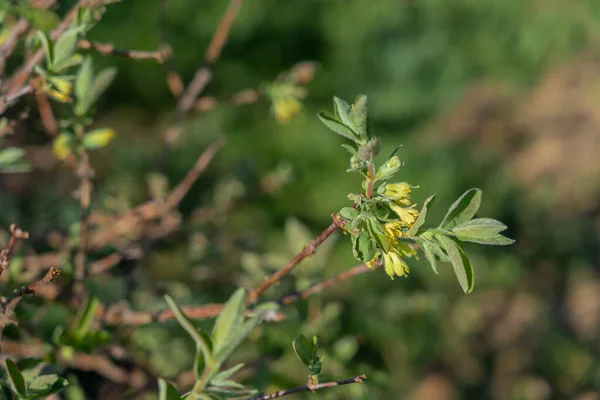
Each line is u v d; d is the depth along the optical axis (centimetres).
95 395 259
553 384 407
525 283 491
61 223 282
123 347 206
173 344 232
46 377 126
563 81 516
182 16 640
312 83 648
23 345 182
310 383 126
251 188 270
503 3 616
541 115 516
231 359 215
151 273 296
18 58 216
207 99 238
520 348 418
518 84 589
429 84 637
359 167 113
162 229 248
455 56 632
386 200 114
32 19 161
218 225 269
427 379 379
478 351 412
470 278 112
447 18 633
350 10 645
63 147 181
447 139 567
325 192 613
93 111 182
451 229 114
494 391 401
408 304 289
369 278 393
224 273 292
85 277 186
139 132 607
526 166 511
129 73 630
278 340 200
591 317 451
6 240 237
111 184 322
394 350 318
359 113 113
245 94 233
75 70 193
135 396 208
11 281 172
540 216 522
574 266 504
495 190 541
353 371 196
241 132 622
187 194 510
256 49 653
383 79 645
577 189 497
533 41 605
